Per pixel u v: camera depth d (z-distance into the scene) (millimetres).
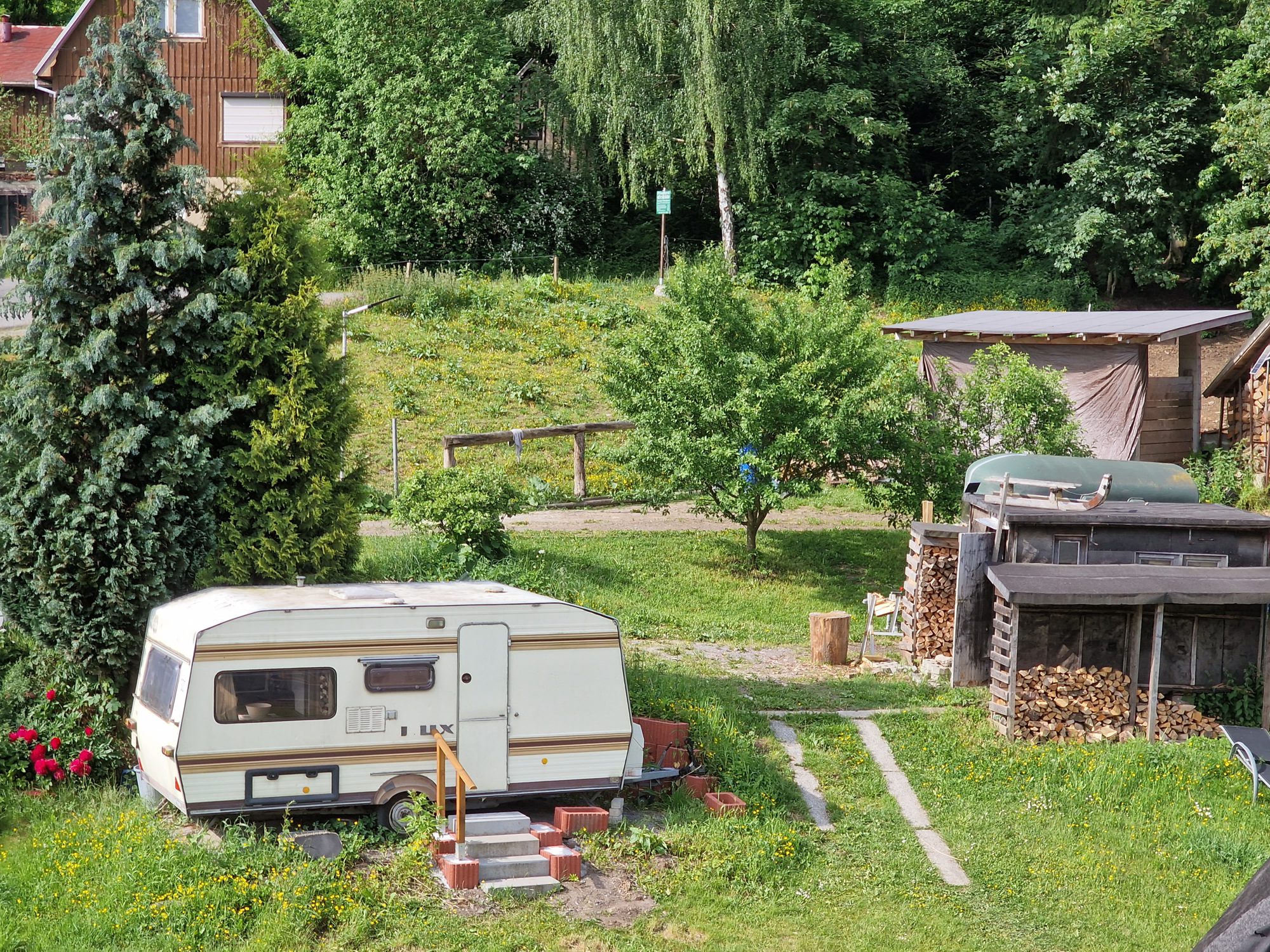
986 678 16000
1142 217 38312
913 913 10836
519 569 17781
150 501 12062
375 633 10844
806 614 18938
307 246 13398
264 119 39938
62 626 12039
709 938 10031
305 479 13078
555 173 41906
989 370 20938
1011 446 20250
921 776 13578
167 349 12570
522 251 41062
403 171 37906
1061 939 10656
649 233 44344
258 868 10102
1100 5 40312
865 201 39969
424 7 37906
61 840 10555
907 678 16328
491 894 10227
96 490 11938
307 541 13008
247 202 13211
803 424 19484
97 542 12062
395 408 26609
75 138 12547
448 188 38469
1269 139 30328
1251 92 31969
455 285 33625
